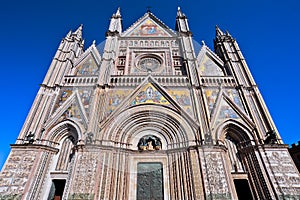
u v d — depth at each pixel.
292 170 18.80
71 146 21.78
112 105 23.44
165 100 23.91
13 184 17.64
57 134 21.83
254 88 25.45
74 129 21.83
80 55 31.48
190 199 17.17
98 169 17.72
